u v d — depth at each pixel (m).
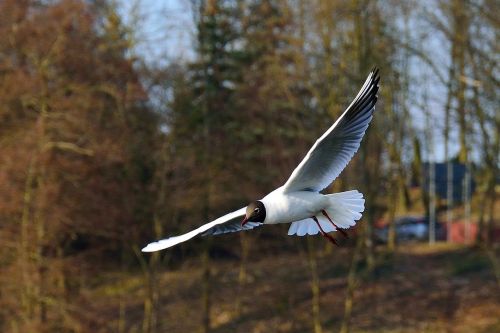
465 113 28.11
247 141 28.56
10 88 23.34
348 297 25.92
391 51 31.38
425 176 43.69
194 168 26.95
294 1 29.52
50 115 23.92
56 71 24.86
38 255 22.97
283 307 28.80
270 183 27.42
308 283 30.38
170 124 27.02
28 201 23.11
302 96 29.03
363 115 8.44
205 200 27.00
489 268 30.47
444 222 40.38
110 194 24.95
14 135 24.11
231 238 29.95
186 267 29.89
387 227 38.56
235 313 28.92
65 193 24.06
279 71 28.02
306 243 31.78
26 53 24.41
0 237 22.88
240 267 31.12
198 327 28.02
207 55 29.77
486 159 29.88
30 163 23.03
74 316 23.20
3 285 22.53
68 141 24.72
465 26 27.11
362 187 28.22
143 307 27.83
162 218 26.80
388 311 27.61
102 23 27.62
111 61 25.92
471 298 27.70
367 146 28.75
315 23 29.22
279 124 27.94
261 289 30.11
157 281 27.02
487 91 26.73
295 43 28.39
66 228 23.84
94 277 26.00
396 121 38.66
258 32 29.39
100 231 24.78
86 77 25.00
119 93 25.19
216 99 28.64
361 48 29.73
